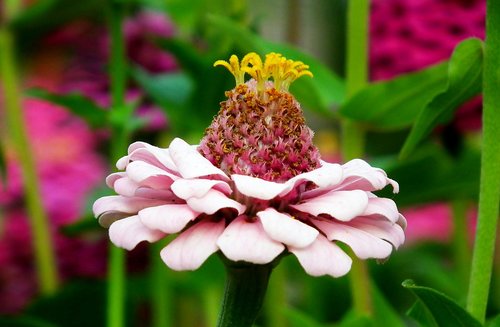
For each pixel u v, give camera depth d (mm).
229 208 287
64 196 545
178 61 465
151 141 536
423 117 344
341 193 285
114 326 445
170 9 503
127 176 294
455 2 473
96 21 543
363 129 417
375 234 289
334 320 550
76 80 542
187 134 482
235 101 299
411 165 431
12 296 544
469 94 343
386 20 479
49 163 564
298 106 301
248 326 300
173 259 277
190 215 280
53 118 595
